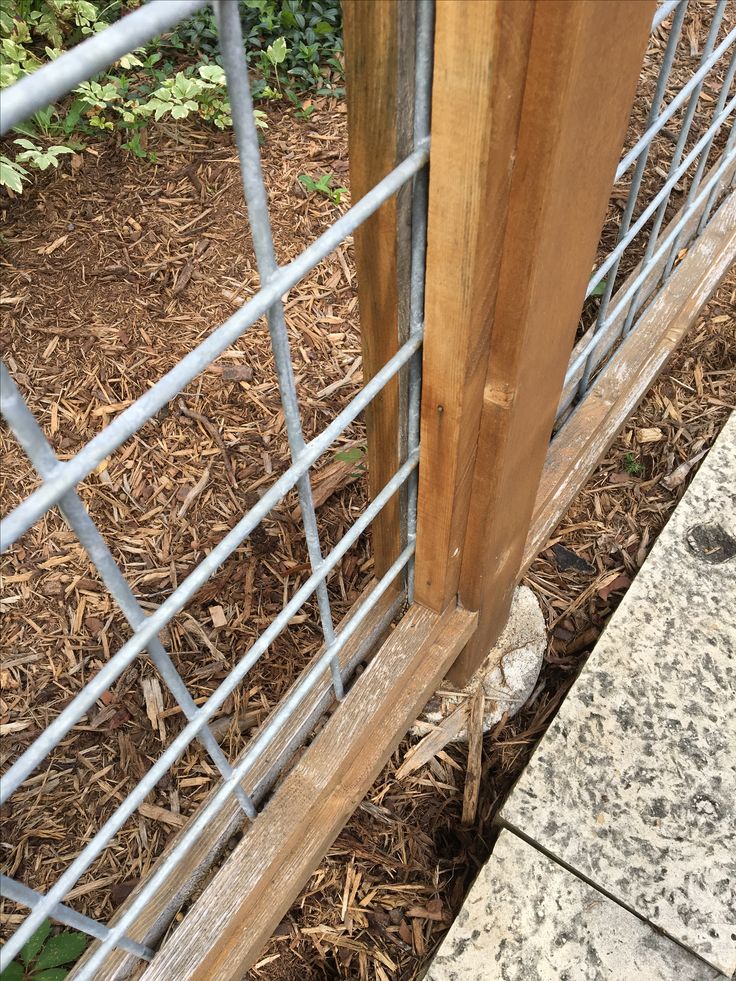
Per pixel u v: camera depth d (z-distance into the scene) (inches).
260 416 90.1
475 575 56.7
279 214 108.8
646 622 72.9
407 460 46.4
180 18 18.7
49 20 119.0
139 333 97.0
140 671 73.1
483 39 25.8
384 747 56.7
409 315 38.4
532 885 61.3
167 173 113.5
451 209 31.5
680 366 95.2
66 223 107.6
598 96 31.1
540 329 40.1
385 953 62.7
